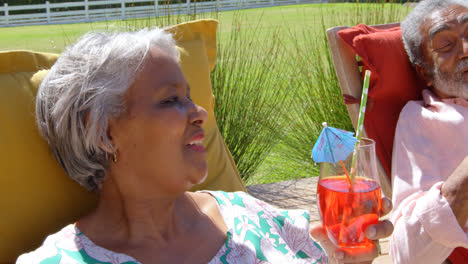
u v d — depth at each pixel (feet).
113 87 3.31
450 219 4.82
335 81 11.73
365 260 4.07
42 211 3.83
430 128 5.92
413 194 5.54
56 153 3.63
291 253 3.95
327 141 3.71
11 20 51.42
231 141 10.45
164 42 3.60
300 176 12.05
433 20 6.26
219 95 10.20
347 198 3.77
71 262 3.18
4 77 3.88
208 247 3.66
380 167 6.59
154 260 3.45
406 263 5.12
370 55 6.59
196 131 3.52
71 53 3.46
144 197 3.53
